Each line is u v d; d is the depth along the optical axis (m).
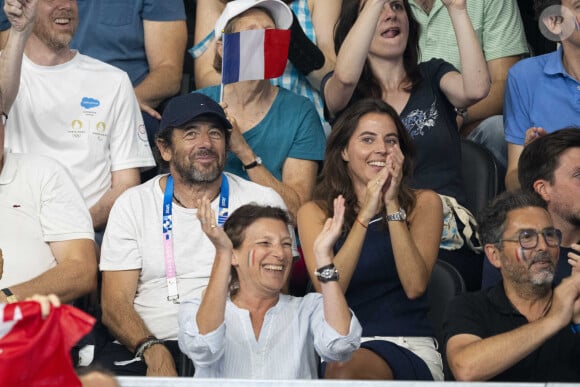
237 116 20.05
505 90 20.36
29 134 19.59
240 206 15.94
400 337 16.11
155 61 22.64
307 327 14.78
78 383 8.16
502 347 14.16
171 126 17.50
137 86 22.16
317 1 22.50
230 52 18.50
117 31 22.45
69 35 19.67
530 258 14.69
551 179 16.89
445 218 18.59
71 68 19.94
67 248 17.30
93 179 19.77
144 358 16.55
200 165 17.33
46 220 17.28
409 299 16.34
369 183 15.93
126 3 22.52
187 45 25.11
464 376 14.30
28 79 19.67
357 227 15.87
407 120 19.73
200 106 17.50
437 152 19.56
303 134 20.06
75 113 19.78
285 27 20.27
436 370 15.82
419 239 16.75
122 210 17.48
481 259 18.78
